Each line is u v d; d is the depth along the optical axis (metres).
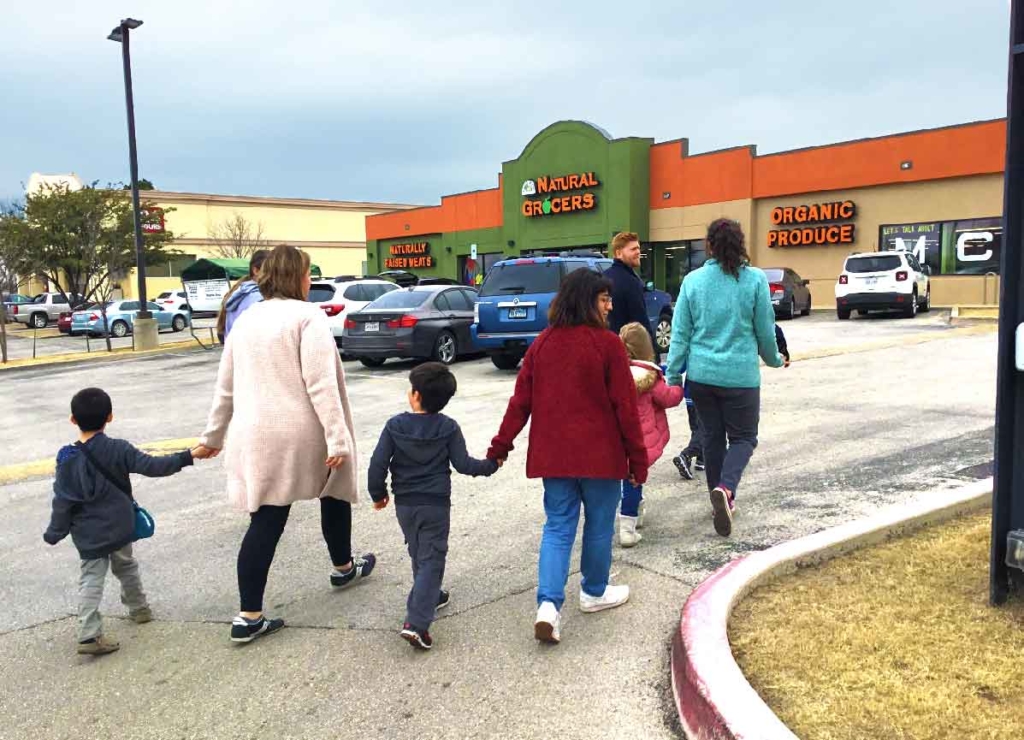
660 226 29.45
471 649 3.63
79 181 54.00
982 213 22.11
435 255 39.31
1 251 34.84
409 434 3.70
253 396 3.74
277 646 3.77
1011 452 3.41
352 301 16.78
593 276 3.69
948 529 4.49
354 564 4.47
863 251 24.59
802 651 3.15
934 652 3.10
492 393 10.71
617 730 2.96
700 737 2.77
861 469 6.10
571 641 3.65
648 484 6.09
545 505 3.78
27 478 7.22
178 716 3.21
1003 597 3.48
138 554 5.11
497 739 2.94
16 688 3.49
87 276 38.25
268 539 3.79
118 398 12.27
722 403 4.88
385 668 3.51
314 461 3.81
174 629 4.01
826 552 4.10
